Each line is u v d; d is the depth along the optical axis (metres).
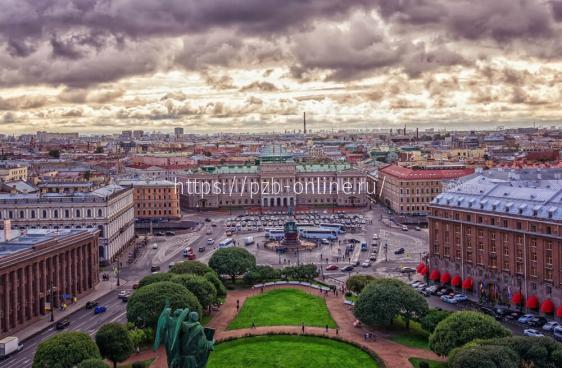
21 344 189.25
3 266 192.50
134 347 174.12
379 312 191.00
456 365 139.25
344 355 175.12
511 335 162.25
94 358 143.75
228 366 166.38
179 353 102.44
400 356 173.50
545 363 140.88
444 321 167.25
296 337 190.12
